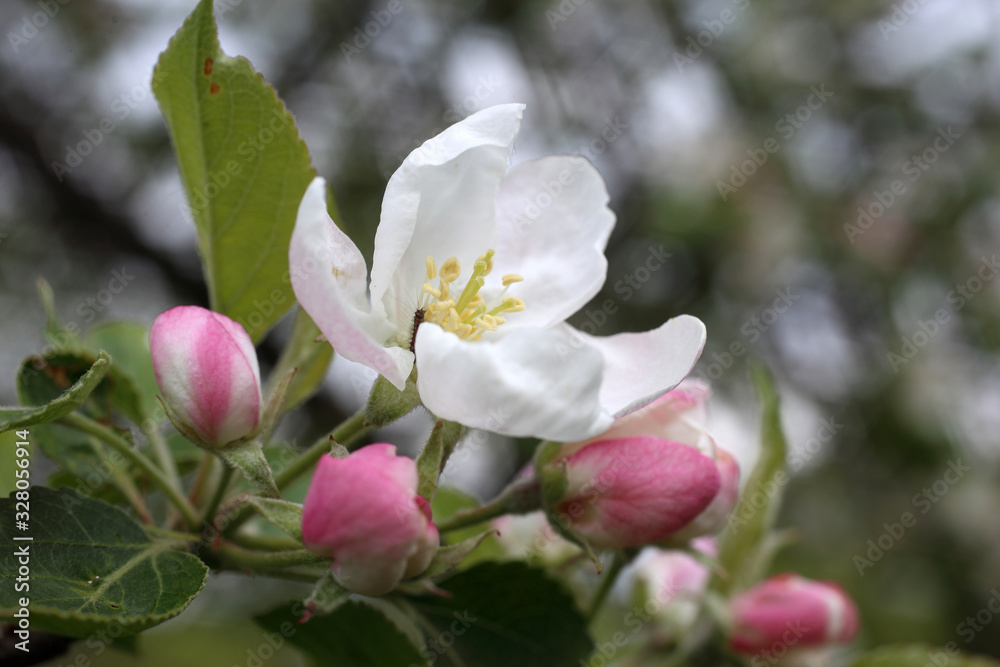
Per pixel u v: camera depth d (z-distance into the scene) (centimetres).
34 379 20
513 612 19
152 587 17
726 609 22
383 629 20
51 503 17
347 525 16
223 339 17
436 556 17
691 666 22
